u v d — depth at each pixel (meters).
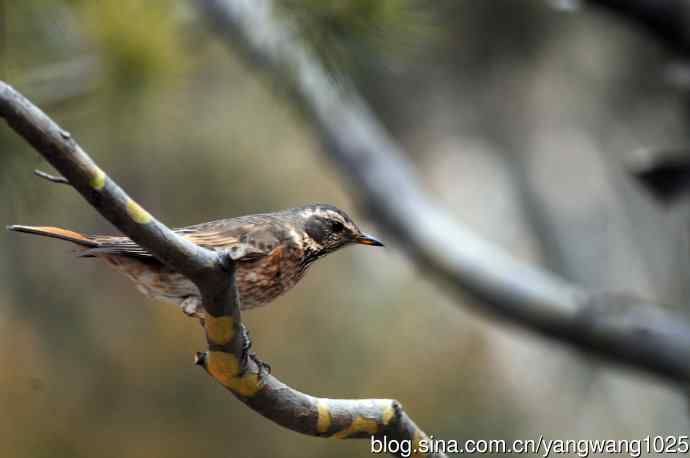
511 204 17.41
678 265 13.64
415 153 17.22
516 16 13.47
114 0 8.17
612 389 15.84
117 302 14.56
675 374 8.18
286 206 14.61
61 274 14.70
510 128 16.72
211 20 8.61
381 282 14.86
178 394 13.66
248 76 11.93
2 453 12.91
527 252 17.05
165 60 8.36
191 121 12.85
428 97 15.78
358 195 8.97
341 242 7.44
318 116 8.91
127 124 9.30
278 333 13.91
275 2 6.90
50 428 13.20
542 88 15.69
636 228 15.21
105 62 8.18
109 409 13.59
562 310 8.33
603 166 16.16
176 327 13.85
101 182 3.65
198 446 13.26
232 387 4.50
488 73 14.76
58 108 8.33
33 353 13.75
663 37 7.56
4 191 7.40
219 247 6.43
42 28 7.84
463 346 14.14
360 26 6.80
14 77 7.44
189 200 14.48
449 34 12.99
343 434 4.73
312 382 13.66
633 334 8.17
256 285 6.61
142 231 3.80
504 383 15.47
